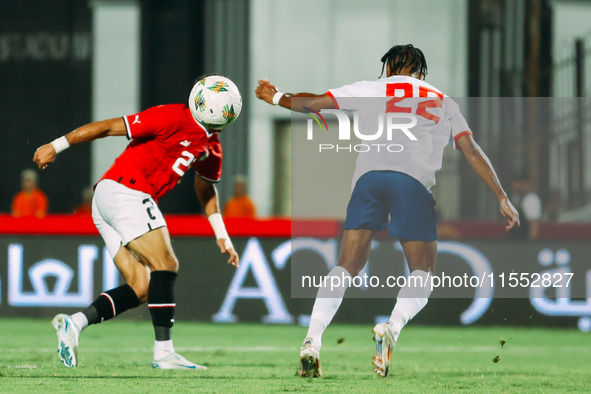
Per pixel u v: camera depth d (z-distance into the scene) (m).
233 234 33.75
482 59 62.56
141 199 17.23
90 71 70.12
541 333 32.50
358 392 14.95
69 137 16.88
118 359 21.11
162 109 17.27
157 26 69.12
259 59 64.50
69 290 33.84
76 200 69.62
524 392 15.65
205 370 18.06
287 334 30.16
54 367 18.48
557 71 62.19
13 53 71.50
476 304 34.16
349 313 33.59
